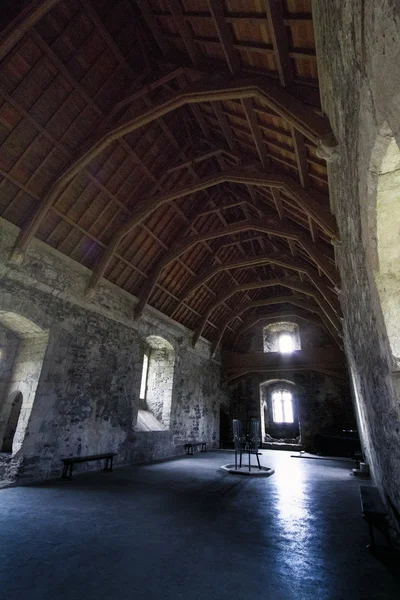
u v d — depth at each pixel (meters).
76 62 6.18
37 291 7.24
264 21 3.85
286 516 4.69
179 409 12.19
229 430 16.53
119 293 9.77
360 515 4.84
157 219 9.72
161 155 8.59
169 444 11.21
